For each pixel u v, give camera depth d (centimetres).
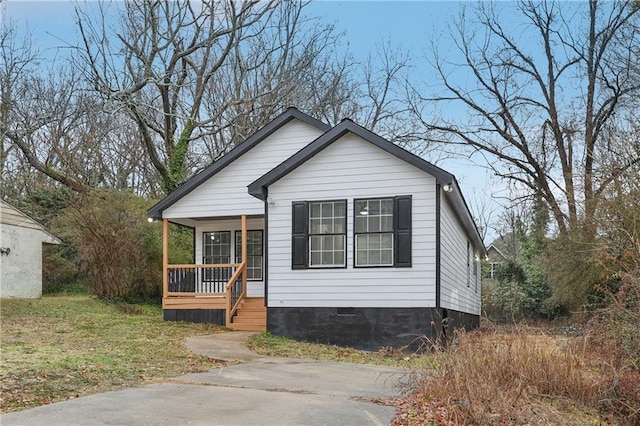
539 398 675
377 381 826
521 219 2977
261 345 1205
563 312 2552
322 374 882
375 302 1297
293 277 1363
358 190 1334
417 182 1293
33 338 1128
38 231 1988
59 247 2336
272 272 1380
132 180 3356
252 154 1672
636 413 660
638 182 1344
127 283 1950
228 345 1184
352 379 843
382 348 1261
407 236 1282
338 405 639
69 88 2947
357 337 1302
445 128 2830
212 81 3014
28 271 1927
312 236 1362
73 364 826
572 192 2120
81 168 2744
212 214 1673
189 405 616
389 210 1312
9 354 898
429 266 1266
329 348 1248
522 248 3105
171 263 2092
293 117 1647
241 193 1661
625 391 691
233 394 684
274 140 1666
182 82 2578
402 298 1279
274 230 1391
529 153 2662
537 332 1016
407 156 1282
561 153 2598
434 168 1262
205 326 1529
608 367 736
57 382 703
